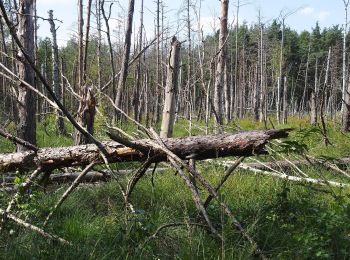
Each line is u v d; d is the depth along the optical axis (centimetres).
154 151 484
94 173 707
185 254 402
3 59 1662
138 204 584
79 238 441
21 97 702
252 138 455
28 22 682
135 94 2134
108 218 504
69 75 2709
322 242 395
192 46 2805
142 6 1936
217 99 1247
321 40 6450
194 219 507
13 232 434
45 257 392
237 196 606
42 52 2831
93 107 755
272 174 728
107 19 1062
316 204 538
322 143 1028
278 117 2817
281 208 528
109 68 2684
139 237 436
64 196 485
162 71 2320
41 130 1478
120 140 462
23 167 514
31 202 484
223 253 380
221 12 1238
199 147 474
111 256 406
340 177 764
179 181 652
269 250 431
